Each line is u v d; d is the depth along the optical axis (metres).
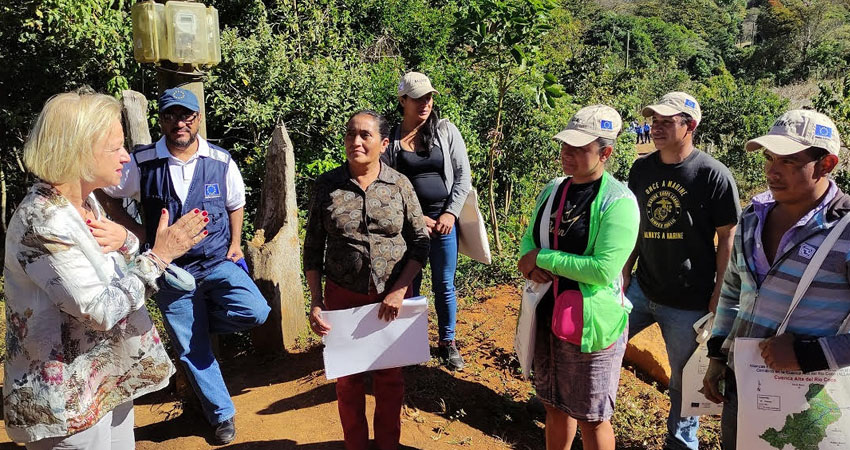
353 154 2.79
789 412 2.21
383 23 13.20
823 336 2.14
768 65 52.44
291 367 4.19
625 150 11.70
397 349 2.93
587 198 2.67
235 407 3.70
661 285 3.38
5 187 9.48
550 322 2.79
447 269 4.05
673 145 3.23
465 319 5.12
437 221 3.93
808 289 2.15
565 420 2.93
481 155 8.48
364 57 12.02
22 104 8.82
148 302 4.92
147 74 8.52
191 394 3.56
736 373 2.28
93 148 1.93
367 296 2.92
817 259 2.12
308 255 3.01
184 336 3.18
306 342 4.53
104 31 8.08
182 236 2.18
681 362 3.39
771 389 2.22
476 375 4.26
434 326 4.87
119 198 3.30
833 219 2.12
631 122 14.41
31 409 1.95
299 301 4.55
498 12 6.71
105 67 8.51
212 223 3.21
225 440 3.31
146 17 3.47
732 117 18.94
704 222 3.21
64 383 1.98
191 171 3.16
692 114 3.19
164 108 3.01
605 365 2.70
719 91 20.42
